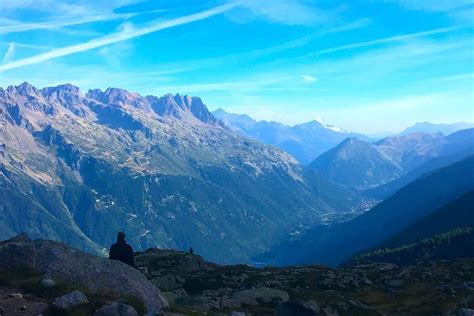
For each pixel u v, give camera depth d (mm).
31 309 28266
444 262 131500
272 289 64312
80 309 28156
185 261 113812
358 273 109812
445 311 71562
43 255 35969
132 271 37844
